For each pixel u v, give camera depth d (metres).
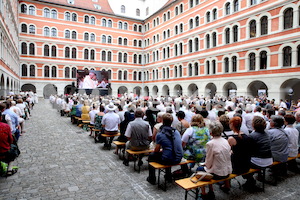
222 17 27.62
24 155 7.59
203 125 5.59
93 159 7.34
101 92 35.59
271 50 22.05
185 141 5.50
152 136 6.16
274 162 5.42
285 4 20.73
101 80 36.53
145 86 48.09
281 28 21.16
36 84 38.38
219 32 28.22
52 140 9.80
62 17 40.44
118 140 7.60
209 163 4.39
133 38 47.56
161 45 41.25
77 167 6.56
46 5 38.88
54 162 6.95
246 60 24.64
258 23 23.34
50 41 39.34
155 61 43.62
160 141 5.13
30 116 17.62
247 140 4.74
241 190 5.19
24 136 10.46
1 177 5.75
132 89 47.53
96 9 44.91
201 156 5.40
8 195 4.77
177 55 36.66
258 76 23.28
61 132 11.58
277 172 5.84
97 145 9.13
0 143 5.46
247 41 24.56
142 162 6.89
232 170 4.73
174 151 5.09
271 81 22.05
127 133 6.34
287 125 6.06
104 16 44.41
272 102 17.14
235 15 25.91
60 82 40.47
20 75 37.09
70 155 7.70
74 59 41.62
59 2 41.00
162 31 41.03
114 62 45.56
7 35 19.14
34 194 4.84
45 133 11.23
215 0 28.69
